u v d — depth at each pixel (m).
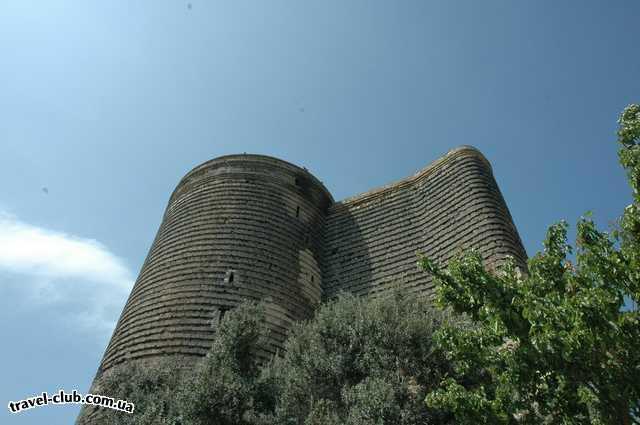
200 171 32.53
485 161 28.19
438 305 10.78
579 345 8.38
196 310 24.11
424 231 27.23
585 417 9.25
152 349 22.97
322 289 28.52
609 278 9.04
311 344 16.75
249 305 17.67
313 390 15.27
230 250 26.75
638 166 10.09
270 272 26.48
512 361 9.36
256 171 31.48
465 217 25.23
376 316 16.52
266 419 14.22
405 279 25.73
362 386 13.62
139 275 28.58
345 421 13.27
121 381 18.84
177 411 14.23
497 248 22.67
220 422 13.44
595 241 9.77
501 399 9.49
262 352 22.59
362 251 29.11
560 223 10.81
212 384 13.95
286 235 28.80
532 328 8.84
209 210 29.17
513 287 10.15
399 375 14.39
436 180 28.66
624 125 10.77
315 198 32.81
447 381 10.58
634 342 8.51
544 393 9.55
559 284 10.05
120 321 26.17
